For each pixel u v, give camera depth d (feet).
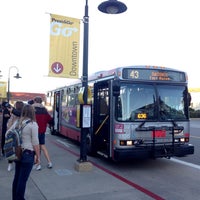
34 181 24.32
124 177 26.91
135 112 29.19
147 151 28.86
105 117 32.37
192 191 22.65
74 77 29.30
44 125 28.96
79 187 22.84
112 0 27.99
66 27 29.12
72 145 45.73
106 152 32.37
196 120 133.69
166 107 30.40
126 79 29.43
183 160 35.01
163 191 22.58
